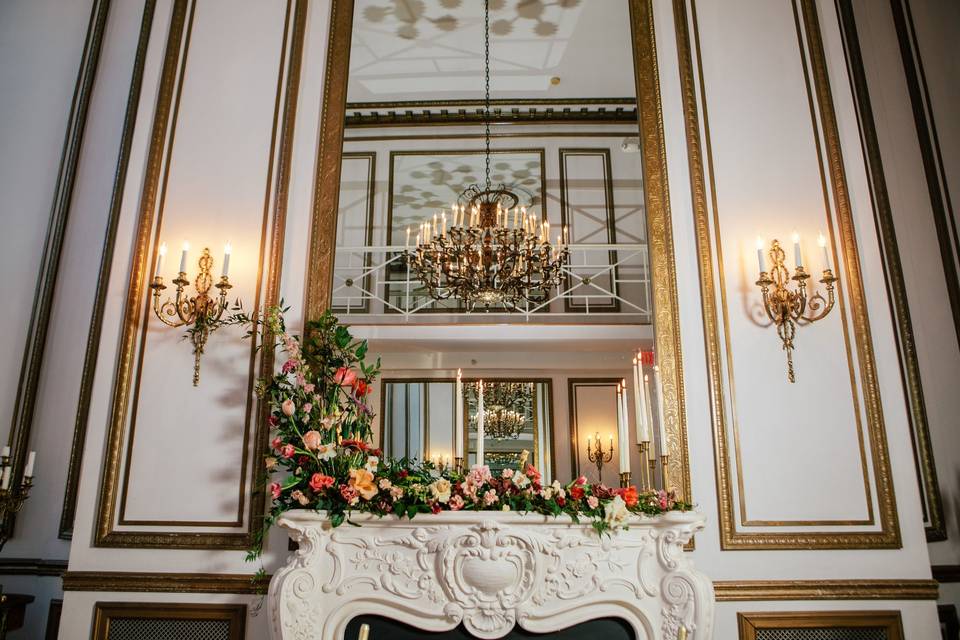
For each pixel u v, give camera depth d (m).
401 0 3.42
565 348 2.85
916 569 2.50
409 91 3.51
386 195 3.28
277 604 2.19
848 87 3.04
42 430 3.24
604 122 3.51
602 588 2.31
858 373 2.70
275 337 2.72
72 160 3.57
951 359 3.14
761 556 2.51
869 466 2.61
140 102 3.01
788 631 2.45
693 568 2.34
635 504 2.34
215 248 2.85
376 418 2.74
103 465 2.58
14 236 3.47
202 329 2.69
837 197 2.90
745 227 2.89
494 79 3.57
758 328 2.77
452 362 2.83
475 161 3.45
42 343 3.33
